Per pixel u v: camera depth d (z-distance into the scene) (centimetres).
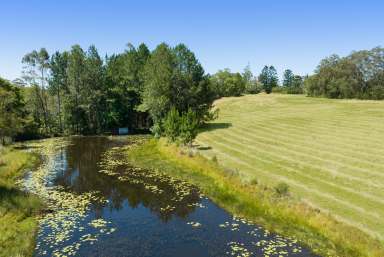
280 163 3275
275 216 2131
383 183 2525
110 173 3475
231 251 1733
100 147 5400
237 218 2188
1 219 2036
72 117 7994
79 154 4716
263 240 1852
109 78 8494
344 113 5894
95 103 8094
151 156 4281
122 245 1819
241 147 4156
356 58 10669
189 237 1916
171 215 2281
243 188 2591
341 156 3353
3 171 3288
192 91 6197
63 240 1877
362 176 2717
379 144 3659
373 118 5144
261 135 4812
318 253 1673
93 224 2120
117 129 8562
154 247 1794
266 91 18488
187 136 4303
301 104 8181
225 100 10406
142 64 8712
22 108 6788
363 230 1791
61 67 8238
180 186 2950
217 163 3347
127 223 2142
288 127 5188
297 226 1969
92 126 8025
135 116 9006
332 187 2512
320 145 3875
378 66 10638
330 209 2095
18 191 2592
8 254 1653
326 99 9150
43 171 3603
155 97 6078
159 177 3266
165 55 6431
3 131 5366
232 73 17200
